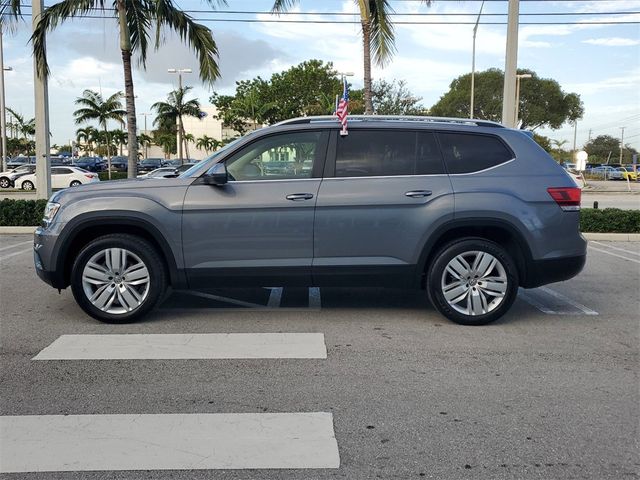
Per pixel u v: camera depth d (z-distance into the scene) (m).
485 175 5.86
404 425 3.78
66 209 5.72
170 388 4.33
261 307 6.61
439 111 62.31
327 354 5.07
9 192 31.14
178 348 5.19
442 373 4.66
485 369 4.75
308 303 6.80
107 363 4.82
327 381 4.48
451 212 5.72
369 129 5.90
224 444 3.52
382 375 4.61
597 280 8.47
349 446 3.51
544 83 59.44
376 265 5.78
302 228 5.70
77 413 3.92
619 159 108.81
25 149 80.75
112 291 5.81
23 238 12.32
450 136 5.96
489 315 5.87
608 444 3.56
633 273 9.02
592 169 65.69
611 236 13.03
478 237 5.92
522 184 5.82
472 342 5.44
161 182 5.81
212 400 4.13
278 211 5.68
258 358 4.96
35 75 14.55
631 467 3.31
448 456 3.41
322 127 5.89
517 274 5.88
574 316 6.41
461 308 5.89
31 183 33.19
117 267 5.78
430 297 5.91
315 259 5.75
